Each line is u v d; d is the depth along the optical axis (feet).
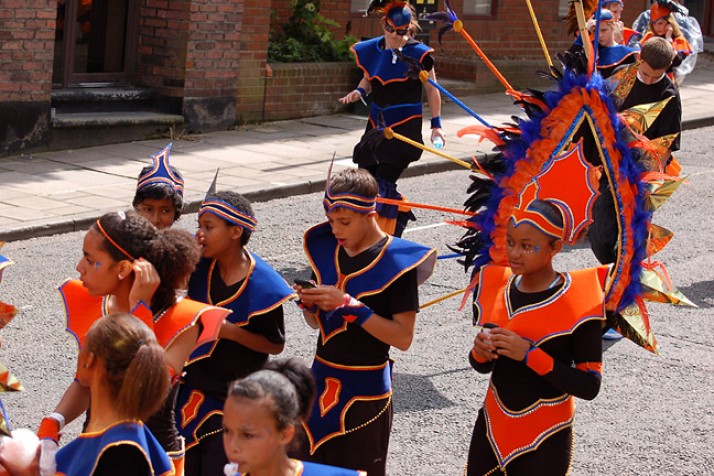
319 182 51.78
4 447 15.30
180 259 17.04
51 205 44.78
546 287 18.33
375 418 19.10
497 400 18.52
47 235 41.75
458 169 58.08
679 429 27.58
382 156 38.47
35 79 54.13
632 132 19.35
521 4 85.81
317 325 20.15
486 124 23.80
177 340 16.99
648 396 29.66
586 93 19.30
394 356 31.37
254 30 64.75
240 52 64.34
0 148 53.31
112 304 17.51
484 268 19.29
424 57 39.34
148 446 15.01
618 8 49.60
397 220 38.81
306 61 70.08
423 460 25.09
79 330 17.51
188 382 19.17
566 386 17.70
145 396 14.51
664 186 19.12
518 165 19.97
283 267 38.73
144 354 14.39
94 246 16.76
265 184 50.39
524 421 18.20
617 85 19.47
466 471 19.22
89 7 59.62
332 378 19.01
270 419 13.38
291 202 49.26
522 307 18.28
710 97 84.33
